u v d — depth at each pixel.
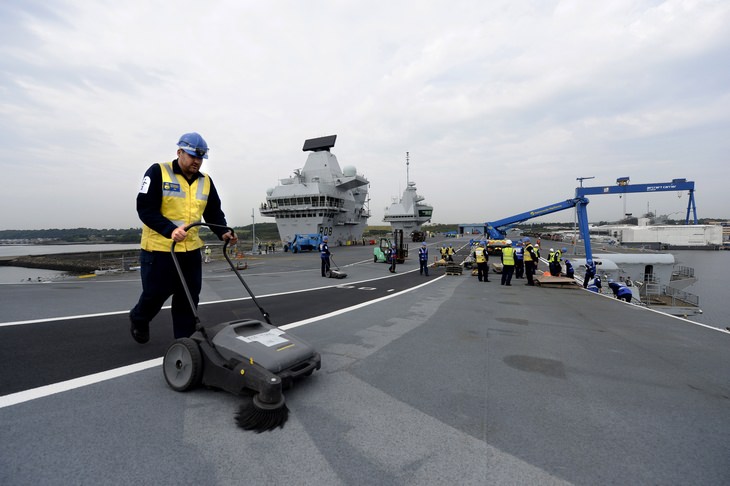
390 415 2.44
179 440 2.03
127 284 11.77
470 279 16.31
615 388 3.09
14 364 3.33
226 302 8.09
